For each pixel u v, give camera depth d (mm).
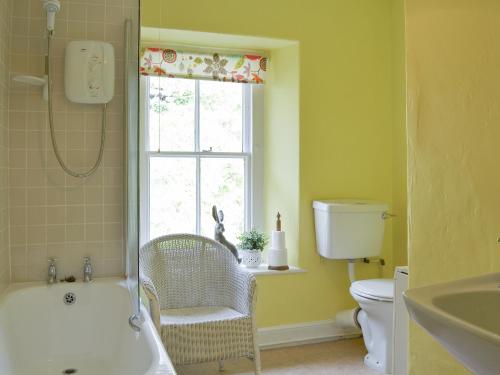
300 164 3375
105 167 2668
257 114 3596
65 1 2604
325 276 3461
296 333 3369
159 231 3410
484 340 838
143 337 1971
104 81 2541
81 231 2643
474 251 1653
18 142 2549
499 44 1563
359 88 3547
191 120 3475
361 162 3551
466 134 1680
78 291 2502
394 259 3566
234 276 2826
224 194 3557
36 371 2330
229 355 2520
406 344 2312
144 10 3021
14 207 2553
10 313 2254
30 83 2484
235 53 3523
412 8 1900
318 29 3428
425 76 1846
